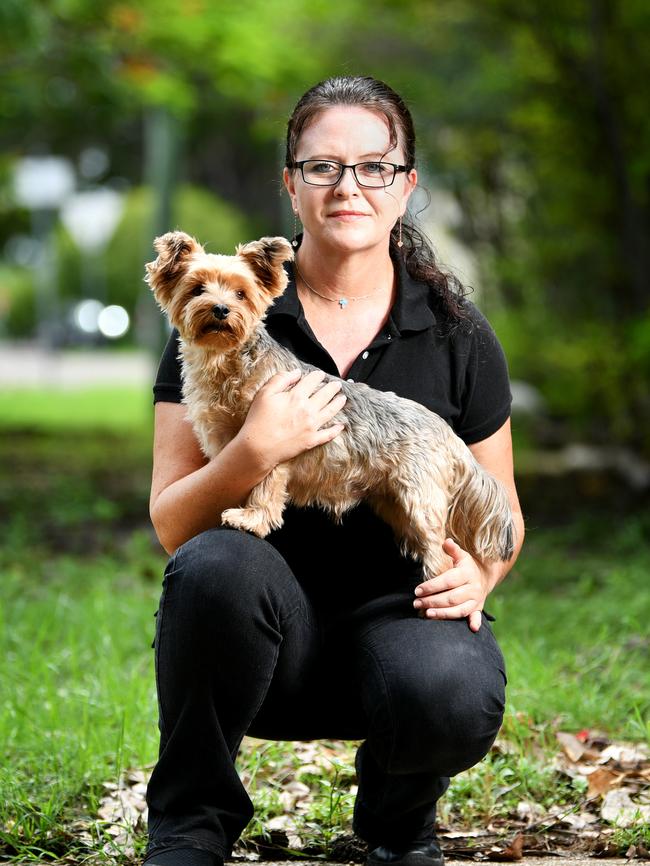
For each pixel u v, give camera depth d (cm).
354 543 403
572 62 1452
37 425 2469
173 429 420
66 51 1605
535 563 973
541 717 564
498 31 1612
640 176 1373
